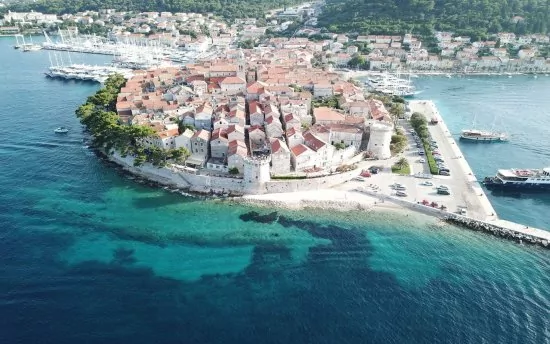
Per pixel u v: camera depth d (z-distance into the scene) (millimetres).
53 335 93500
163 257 120250
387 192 153250
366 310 102375
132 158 172750
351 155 180625
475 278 113562
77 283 108875
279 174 160250
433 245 127562
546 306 104188
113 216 139750
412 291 108500
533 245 128250
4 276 110375
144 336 93750
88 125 196375
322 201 149000
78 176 165625
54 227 132375
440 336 95312
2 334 93375
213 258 120188
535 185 166250
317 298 105812
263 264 117938
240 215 142250
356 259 120625
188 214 142500
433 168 170375
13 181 159625
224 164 163750
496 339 94688
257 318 99312
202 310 101438
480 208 145500
